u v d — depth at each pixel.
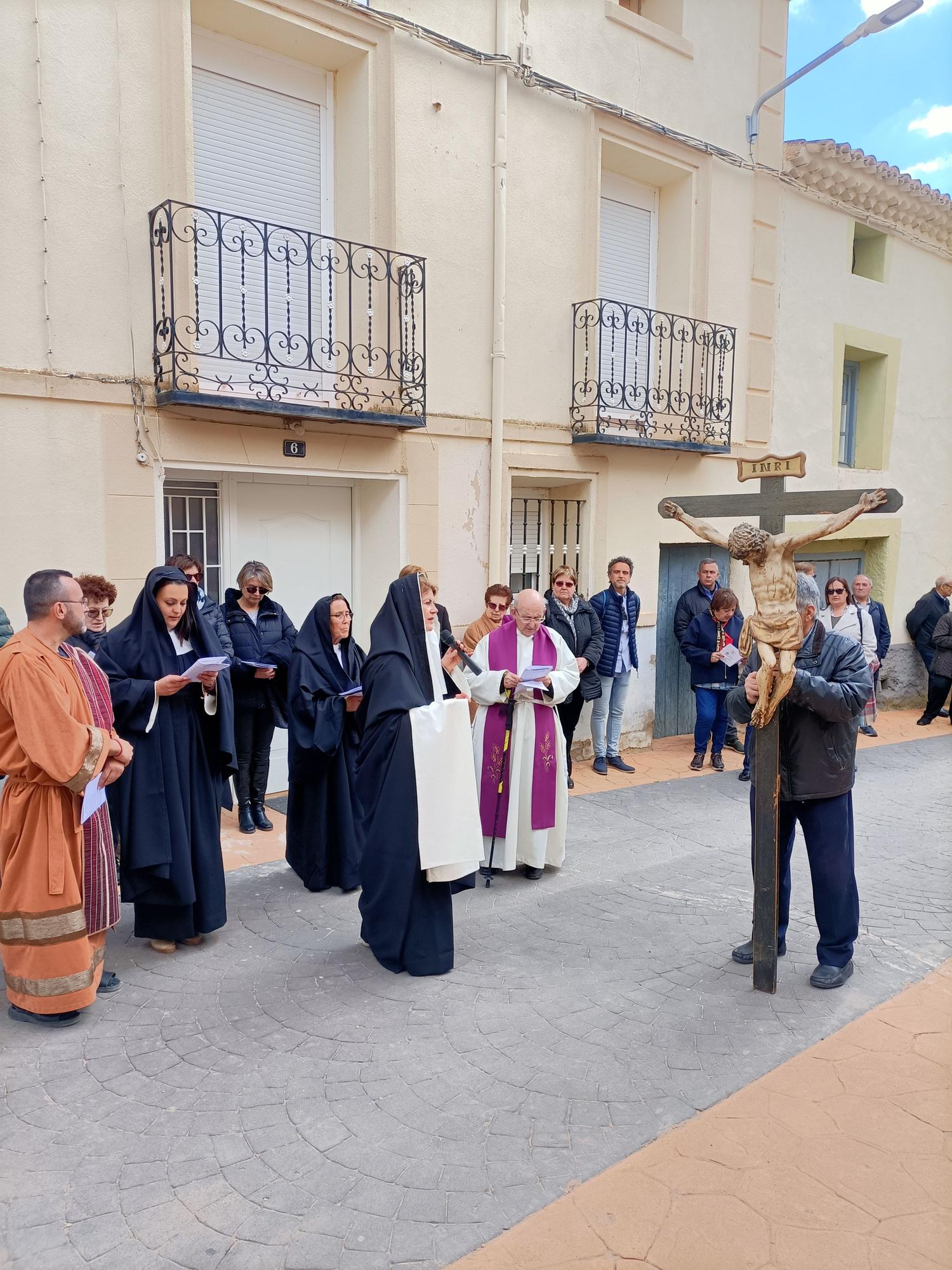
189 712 4.16
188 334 5.62
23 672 3.37
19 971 3.59
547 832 5.37
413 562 6.99
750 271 9.41
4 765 3.49
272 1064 3.37
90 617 5.02
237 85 6.22
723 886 5.25
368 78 6.41
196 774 4.20
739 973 4.13
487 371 7.32
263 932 4.55
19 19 4.96
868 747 9.51
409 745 3.99
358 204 6.57
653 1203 2.66
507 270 7.39
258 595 5.87
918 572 12.31
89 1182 2.74
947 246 11.97
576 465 8.03
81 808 3.54
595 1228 2.56
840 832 3.93
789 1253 2.47
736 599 7.86
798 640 3.67
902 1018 3.74
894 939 4.52
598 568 8.33
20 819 3.52
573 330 7.88
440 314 6.99
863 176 10.26
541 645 5.45
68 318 5.23
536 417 7.71
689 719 9.68
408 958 4.05
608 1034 3.59
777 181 9.52
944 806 7.16
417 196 6.78
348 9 6.21
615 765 8.06
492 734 5.22
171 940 4.27
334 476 6.54
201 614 4.30
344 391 6.27
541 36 7.43
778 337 9.84
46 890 3.52
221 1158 2.85
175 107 5.50
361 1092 3.19
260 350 6.38
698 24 8.65
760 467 3.86
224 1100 3.14
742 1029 3.63
